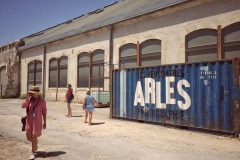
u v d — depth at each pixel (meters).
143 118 10.13
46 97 26.30
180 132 8.38
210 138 7.48
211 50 12.70
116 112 11.46
